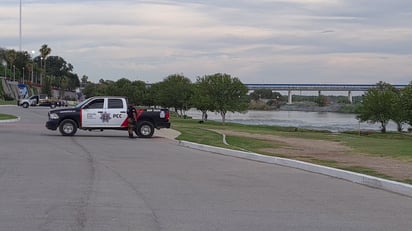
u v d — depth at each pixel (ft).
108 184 41.75
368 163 60.80
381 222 30.66
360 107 243.40
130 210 32.01
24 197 35.40
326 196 39.45
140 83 384.88
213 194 38.73
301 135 127.95
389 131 228.43
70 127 95.76
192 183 43.78
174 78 297.33
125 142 86.48
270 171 54.39
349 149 84.33
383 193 41.60
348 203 36.73
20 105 275.39
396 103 215.92
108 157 62.08
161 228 27.66
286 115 463.83
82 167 51.93
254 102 592.60
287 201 36.78
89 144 79.46
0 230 26.43
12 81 449.48
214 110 248.32
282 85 453.58
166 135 105.60
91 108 96.43
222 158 66.74
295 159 63.72
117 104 97.30
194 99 248.32
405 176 48.26
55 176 45.27
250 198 37.55
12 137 86.99
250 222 29.68
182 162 59.88
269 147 85.81
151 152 70.59
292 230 28.02
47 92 504.43
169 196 37.32
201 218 30.35
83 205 33.14
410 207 35.73
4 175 45.11
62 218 29.37
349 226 29.35
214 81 236.22
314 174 52.95
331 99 571.69
